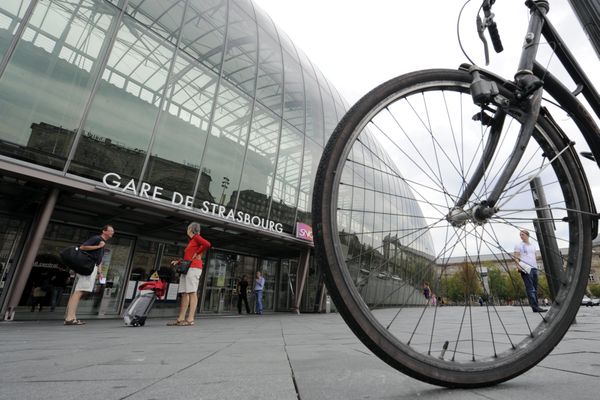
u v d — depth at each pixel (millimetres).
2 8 6496
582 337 2662
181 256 10680
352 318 1096
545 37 1588
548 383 1201
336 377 1288
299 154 13641
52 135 6789
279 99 13164
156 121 8656
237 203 10594
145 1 8914
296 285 13359
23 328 4660
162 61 9094
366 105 1306
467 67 1544
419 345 1976
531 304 4660
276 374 1351
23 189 6844
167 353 2070
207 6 10898
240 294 12180
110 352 2129
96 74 7641
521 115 1463
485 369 1182
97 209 8078
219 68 10781
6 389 1096
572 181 1500
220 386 1140
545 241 1552
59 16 7246
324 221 1153
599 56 1568
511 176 1392
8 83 6395
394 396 1024
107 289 8805
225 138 10578
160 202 8258
